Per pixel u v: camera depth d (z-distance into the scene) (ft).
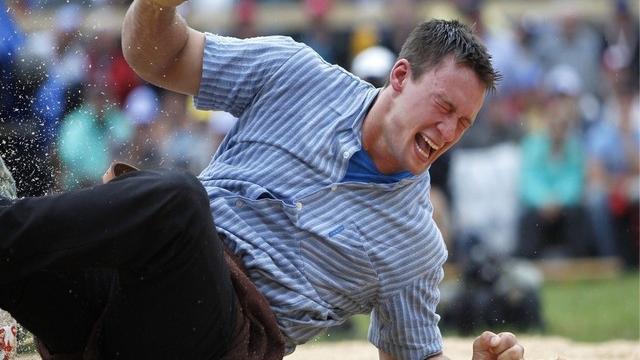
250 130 34.78
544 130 98.94
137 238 29.73
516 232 95.81
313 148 33.94
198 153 85.81
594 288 97.25
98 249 29.76
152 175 29.96
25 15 76.28
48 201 29.81
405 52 33.96
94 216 29.55
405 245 34.40
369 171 34.14
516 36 109.70
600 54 113.09
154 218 29.60
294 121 34.40
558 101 100.99
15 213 29.60
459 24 33.94
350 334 75.41
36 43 71.10
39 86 67.92
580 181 98.99
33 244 29.58
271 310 32.96
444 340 62.44
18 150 45.29
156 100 86.43
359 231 33.78
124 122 83.30
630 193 100.68
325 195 33.71
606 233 100.01
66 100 73.87
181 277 30.58
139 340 31.53
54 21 79.25
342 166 33.83
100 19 84.12
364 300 34.96
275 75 34.91
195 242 30.25
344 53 105.60
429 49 33.45
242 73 35.06
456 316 77.15
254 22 108.58
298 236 33.42
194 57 35.12
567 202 98.32
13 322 37.96
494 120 97.50
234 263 32.81
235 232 33.32
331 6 110.42
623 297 93.25
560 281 98.84
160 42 34.40
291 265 33.35
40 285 31.35
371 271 34.09
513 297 77.15
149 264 30.35
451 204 93.50
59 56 77.25
